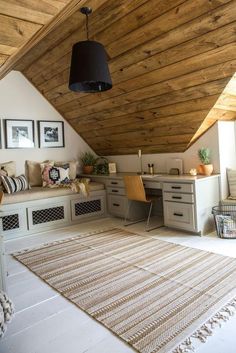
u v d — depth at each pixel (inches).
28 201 153.7
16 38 59.2
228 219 129.9
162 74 119.5
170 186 142.3
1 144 173.0
